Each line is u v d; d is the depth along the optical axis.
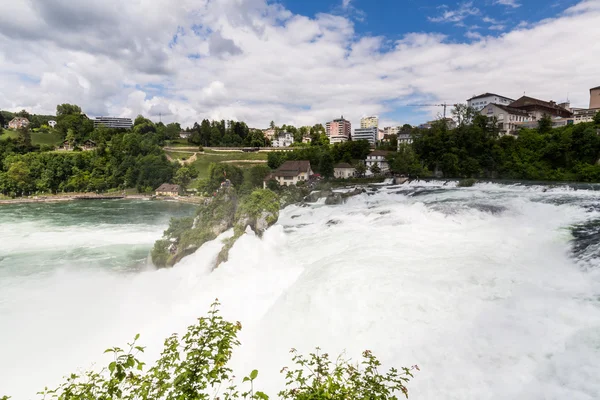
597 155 59.19
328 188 62.84
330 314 13.70
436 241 21.95
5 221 61.50
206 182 105.88
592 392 8.34
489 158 74.69
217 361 5.81
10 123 194.12
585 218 24.88
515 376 9.38
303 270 20.42
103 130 174.88
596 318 11.12
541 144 69.75
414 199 44.31
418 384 9.83
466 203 32.59
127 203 94.81
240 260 23.77
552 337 10.52
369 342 11.95
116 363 5.68
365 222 30.72
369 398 5.59
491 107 97.56
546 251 18.77
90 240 42.88
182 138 195.62
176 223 32.09
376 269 16.92
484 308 12.66
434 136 84.94
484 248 19.72
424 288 14.42
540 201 32.84
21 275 27.56
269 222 28.22
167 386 5.58
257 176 91.75
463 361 10.28
